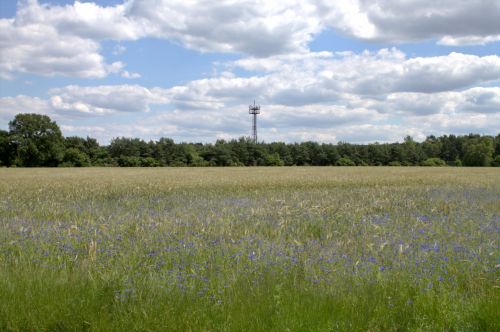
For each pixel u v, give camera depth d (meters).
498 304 4.91
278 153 109.00
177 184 25.77
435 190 20.45
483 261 6.76
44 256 7.26
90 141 105.75
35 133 96.69
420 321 4.63
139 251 7.70
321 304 4.95
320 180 29.91
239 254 7.23
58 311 4.73
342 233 9.88
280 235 9.31
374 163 111.81
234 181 28.81
